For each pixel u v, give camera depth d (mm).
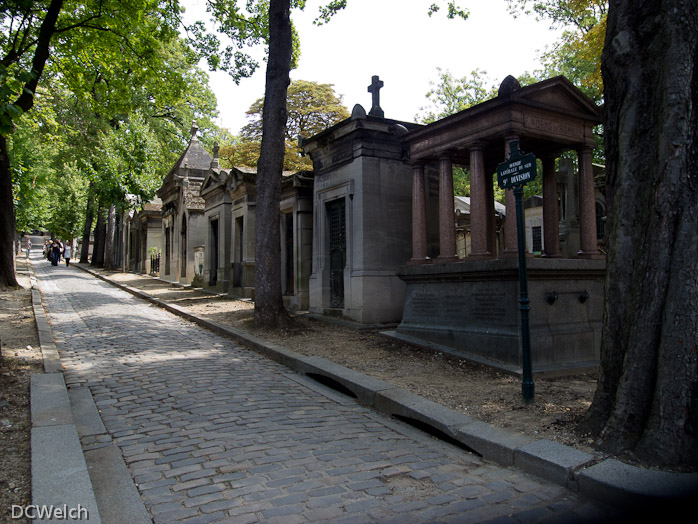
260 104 40094
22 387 6312
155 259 31578
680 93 4328
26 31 13594
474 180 9398
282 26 12211
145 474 4145
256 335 10961
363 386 6910
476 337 8617
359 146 12555
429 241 13523
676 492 3607
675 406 4105
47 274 30094
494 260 8211
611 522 3570
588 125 9789
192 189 25156
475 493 4020
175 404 6086
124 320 13258
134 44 17078
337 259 13719
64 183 45500
